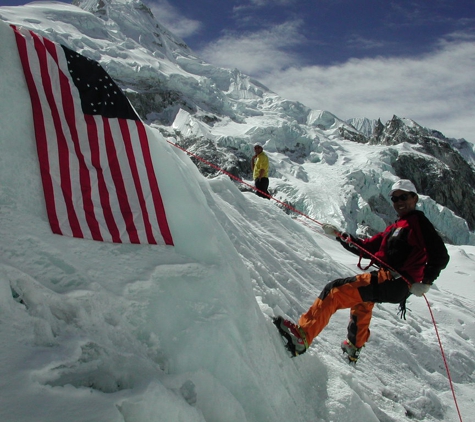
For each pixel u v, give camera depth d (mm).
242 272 3002
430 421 3703
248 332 2664
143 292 2412
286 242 5910
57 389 1669
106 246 2529
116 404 1695
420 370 4504
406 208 3416
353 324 3799
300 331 3088
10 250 2193
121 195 2727
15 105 2557
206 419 2113
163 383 2027
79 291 2152
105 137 2781
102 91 2861
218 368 2354
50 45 2787
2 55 2609
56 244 2361
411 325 5477
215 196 5512
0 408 1523
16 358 1731
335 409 2906
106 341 2104
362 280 3291
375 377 3914
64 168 2600
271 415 2428
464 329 6207
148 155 2898
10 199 2385
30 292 2021
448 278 13281
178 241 2809
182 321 2398
